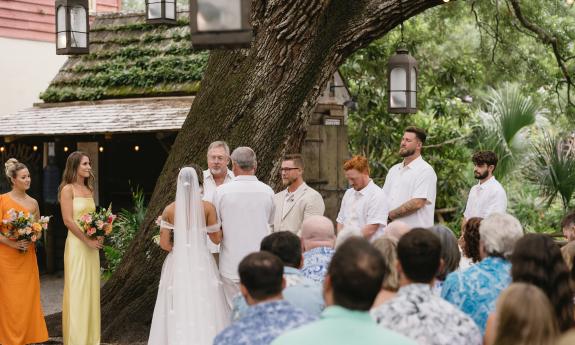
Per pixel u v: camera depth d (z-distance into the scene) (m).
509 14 12.58
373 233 7.01
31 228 7.44
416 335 3.42
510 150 13.34
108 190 13.20
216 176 7.11
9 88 14.91
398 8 7.63
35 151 13.48
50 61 15.65
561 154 13.16
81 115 12.04
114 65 13.05
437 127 14.48
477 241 4.73
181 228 6.35
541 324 2.97
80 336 7.26
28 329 7.54
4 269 7.42
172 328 6.29
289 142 7.79
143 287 7.93
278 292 3.43
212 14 4.15
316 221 5.00
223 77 7.98
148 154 13.02
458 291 4.14
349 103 12.02
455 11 13.89
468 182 14.56
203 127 7.95
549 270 3.75
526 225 14.49
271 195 6.63
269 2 7.67
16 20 15.02
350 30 7.69
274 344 2.81
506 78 13.30
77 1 8.45
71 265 7.29
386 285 4.01
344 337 2.78
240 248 6.47
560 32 12.52
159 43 13.09
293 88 7.71
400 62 7.77
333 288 2.87
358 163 7.10
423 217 7.41
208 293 6.32
